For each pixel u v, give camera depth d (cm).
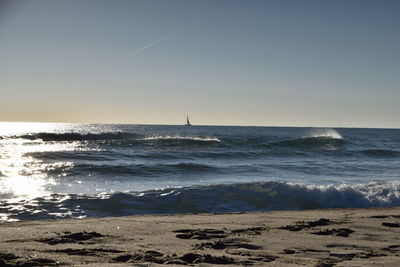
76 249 447
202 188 1231
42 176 1727
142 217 802
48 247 457
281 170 2106
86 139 4056
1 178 1645
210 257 400
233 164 2323
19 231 582
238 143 3616
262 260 408
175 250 457
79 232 572
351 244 520
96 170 1883
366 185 1403
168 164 2083
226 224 684
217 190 1217
